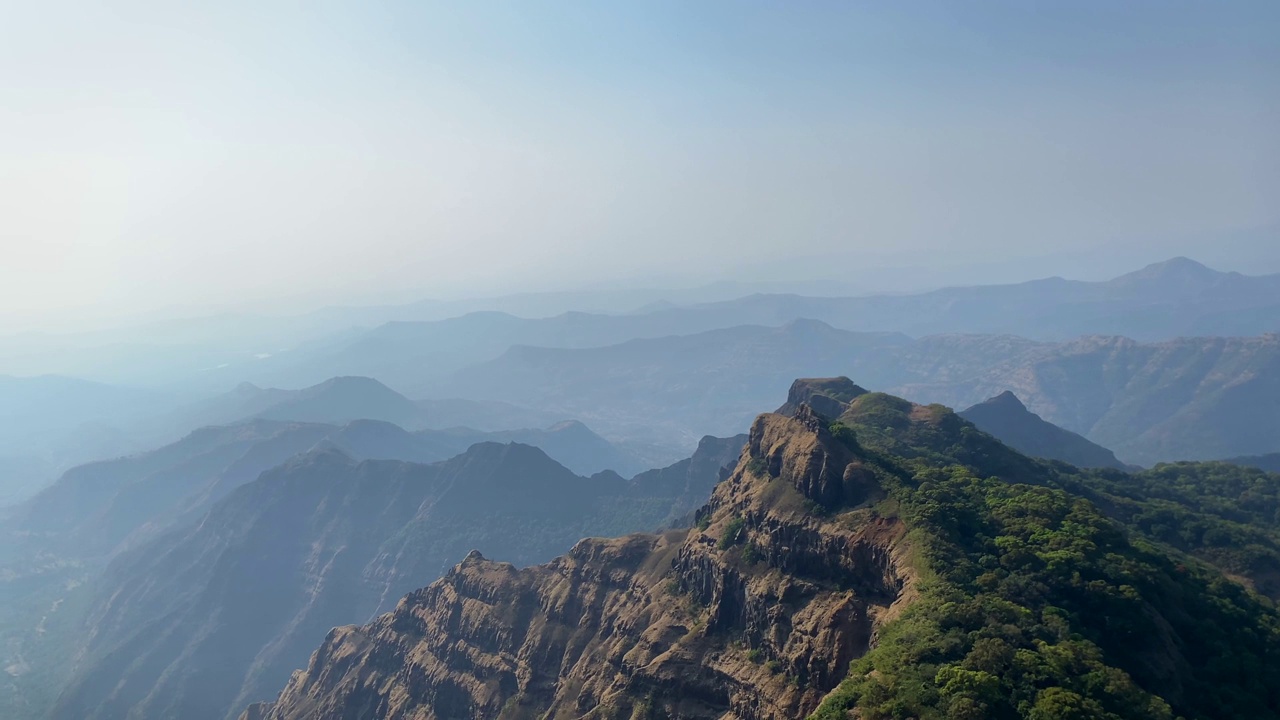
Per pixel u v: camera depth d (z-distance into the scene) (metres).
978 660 114.44
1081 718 100.88
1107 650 129.12
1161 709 107.25
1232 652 137.12
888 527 159.00
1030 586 137.50
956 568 140.88
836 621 148.88
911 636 126.00
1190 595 149.12
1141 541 184.38
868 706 115.19
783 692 152.62
